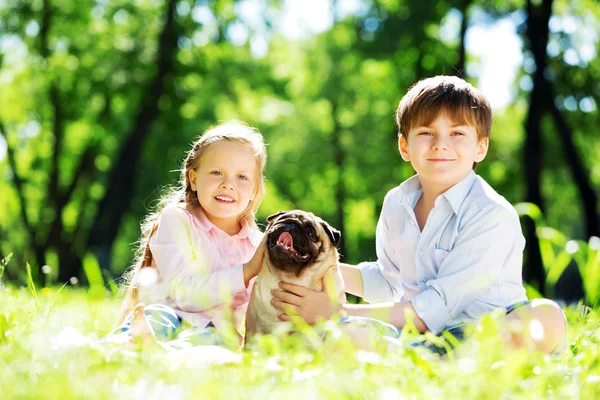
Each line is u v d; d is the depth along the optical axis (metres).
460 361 3.00
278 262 4.04
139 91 21.52
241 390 2.63
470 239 4.33
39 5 21.58
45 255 22.38
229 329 4.11
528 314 3.74
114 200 20.67
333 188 28.09
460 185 4.46
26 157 25.58
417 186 4.79
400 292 4.88
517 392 2.81
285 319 4.04
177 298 4.38
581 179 18.44
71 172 24.95
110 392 2.49
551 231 5.20
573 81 19.48
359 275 4.99
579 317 5.44
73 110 22.08
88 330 4.54
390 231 4.75
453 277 4.26
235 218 4.83
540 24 18.36
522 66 20.09
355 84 25.19
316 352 3.63
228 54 22.52
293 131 27.94
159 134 22.05
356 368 3.13
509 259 4.39
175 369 2.99
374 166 25.09
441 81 4.56
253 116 26.70
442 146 4.39
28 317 4.21
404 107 4.63
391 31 20.58
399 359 3.12
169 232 4.52
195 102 22.03
